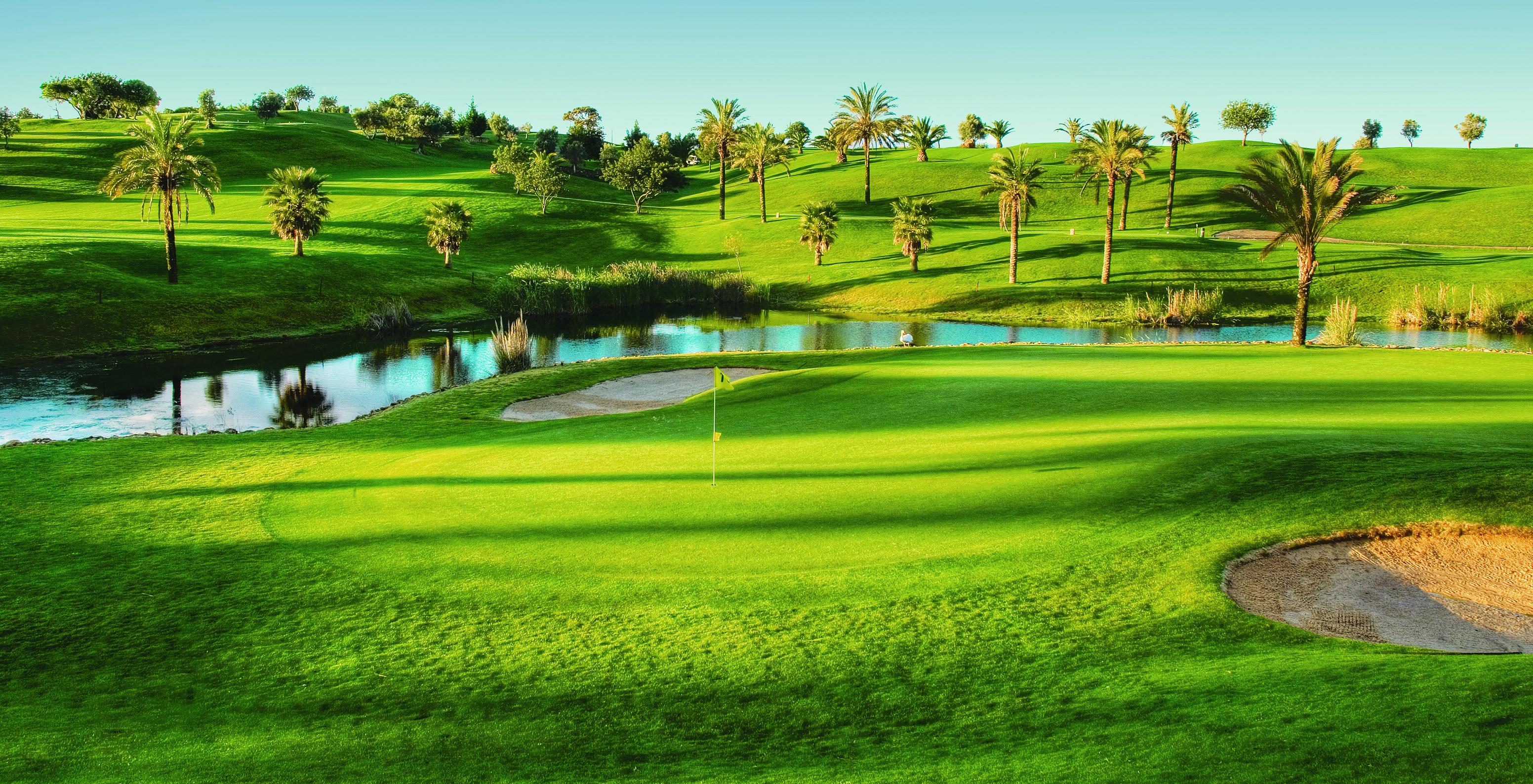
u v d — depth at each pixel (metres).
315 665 11.63
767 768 8.84
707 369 40.41
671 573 13.77
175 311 58.00
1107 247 74.81
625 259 97.06
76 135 151.75
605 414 32.22
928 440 21.83
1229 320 66.06
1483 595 12.91
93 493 20.12
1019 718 9.52
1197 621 11.81
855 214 116.75
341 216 104.75
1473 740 7.87
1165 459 18.47
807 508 16.55
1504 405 23.73
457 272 83.00
